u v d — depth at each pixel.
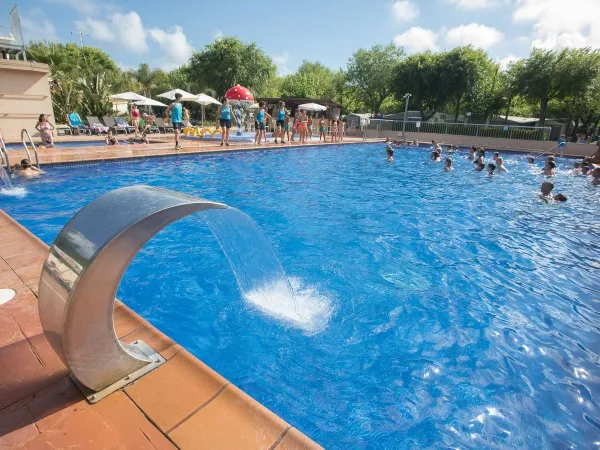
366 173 10.90
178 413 1.53
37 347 1.90
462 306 3.27
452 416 2.06
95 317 1.49
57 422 1.46
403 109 41.97
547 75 27.14
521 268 4.20
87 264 1.35
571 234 5.55
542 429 2.00
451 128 24.11
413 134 25.33
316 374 2.36
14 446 1.34
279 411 2.06
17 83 12.77
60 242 1.50
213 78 33.19
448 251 4.65
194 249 4.26
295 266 3.94
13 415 1.48
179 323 2.83
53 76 20.45
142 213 1.45
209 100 20.55
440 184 9.54
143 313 2.95
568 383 2.36
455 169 12.48
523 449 1.88
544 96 28.41
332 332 2.79
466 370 2.45
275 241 4.71
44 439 1.38
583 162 12.62
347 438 1.91
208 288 3.35
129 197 1.59
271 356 2.50
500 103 33.50
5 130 12.82
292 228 5.29
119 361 1.67
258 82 34.62
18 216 5.14
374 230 5.38
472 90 30.61
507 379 2.38
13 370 1.73
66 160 8.43
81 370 1.53
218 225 2.39
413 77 31.48
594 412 2.13
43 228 4.70
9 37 12.83
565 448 1.89
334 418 2.03
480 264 4.27
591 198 8.36
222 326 2.80
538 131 21.14
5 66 12.35
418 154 17.33
